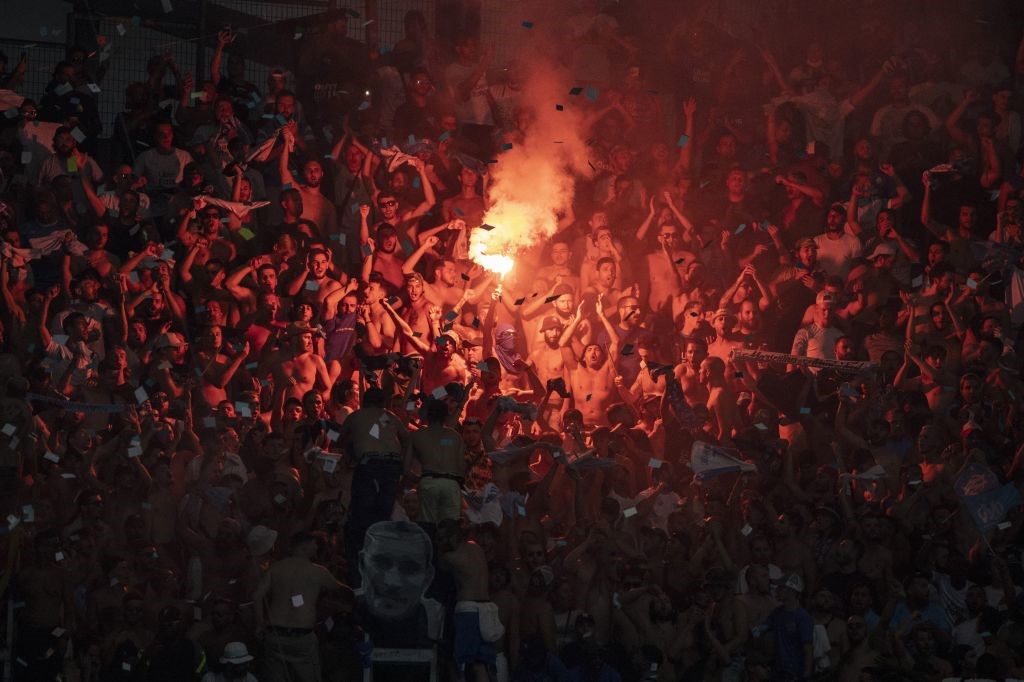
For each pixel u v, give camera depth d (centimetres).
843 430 5138
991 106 6506
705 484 4869
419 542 3978
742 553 4662
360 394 5053
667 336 5659
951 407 5312
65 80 5850
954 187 6181
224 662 3944
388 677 4038
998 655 4391
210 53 6334
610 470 4809
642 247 5953
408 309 5384
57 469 4462
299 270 5403
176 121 5906
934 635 4397
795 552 4600
